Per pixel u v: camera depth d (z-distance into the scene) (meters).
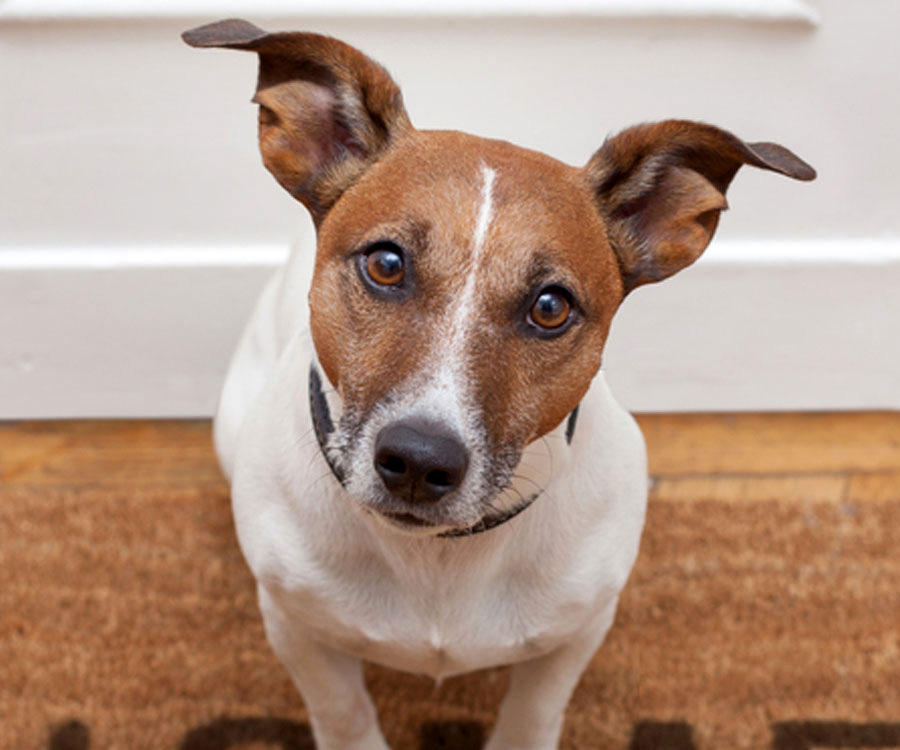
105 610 0.74
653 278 0.57
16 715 0.70
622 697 0.72
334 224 0.54
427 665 0.61
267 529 0.59
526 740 0.66
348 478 0.52
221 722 0.70
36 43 0.73
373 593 0.59
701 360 0.83
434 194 0.51
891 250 0.80
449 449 0.49
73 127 0.75
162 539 0.77
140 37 0.73
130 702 0.71
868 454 0.84
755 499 0.81
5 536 0.76
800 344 0.83
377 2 0.73
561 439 0.56
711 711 0.72
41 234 0.79
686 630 0.75
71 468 0.81
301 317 0.65
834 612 0.75
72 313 0.81
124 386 0.83
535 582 0.59
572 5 0.73
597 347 0.54
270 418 0.60
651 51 0.75
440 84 0.76
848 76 0.76
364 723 0.66
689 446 0.84
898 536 0.79
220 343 0.82
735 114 0.77
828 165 0.78
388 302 0.51
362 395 0.51
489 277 0.51
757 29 0.74
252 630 0.74
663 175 0.56
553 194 0.53
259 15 0.73
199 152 0.77
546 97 0.76
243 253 0.80
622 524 0.60
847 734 0.71
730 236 0.81
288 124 0.55
